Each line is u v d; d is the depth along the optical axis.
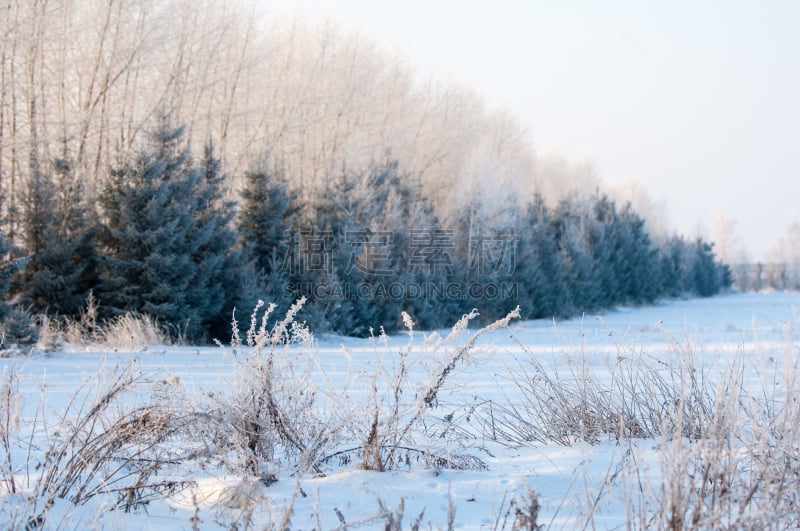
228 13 29.66
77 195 18.34
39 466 3.68
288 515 2.91
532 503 2.95
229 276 19.09
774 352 6.43
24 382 8.32
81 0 24.05
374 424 4.17
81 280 17.67
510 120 48.66
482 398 7.09
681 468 3.10
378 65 37.56
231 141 30.56
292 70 33.03
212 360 11.64
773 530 3.05
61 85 22.52
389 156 31.45
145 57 24.38
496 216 31.59
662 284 56.69
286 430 4.40
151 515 3.40
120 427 3.87
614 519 3.30
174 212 17.64
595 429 5.19
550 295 33.97
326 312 20.48
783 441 3.73
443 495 3.67
